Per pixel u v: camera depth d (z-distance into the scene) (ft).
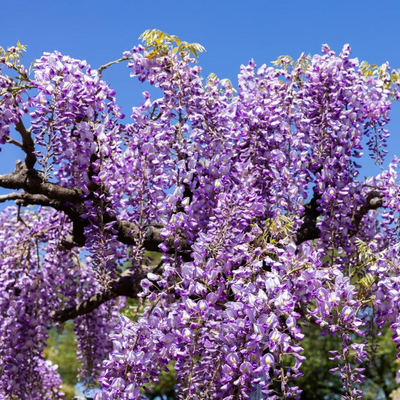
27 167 10.64
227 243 8.68
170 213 9.34
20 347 12.53
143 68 11.33
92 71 10.69
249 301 7.61
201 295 8.35
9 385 12.05
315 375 41.45
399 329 8.68
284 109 11.92
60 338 40.57
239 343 7.73
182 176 9.92
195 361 8.18
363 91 12.67
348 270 11.49
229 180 10.29
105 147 10.32
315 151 11.58
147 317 8.68
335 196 11.23
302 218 11.68
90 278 14.73
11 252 13.79
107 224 10.37
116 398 7.71
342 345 8.07
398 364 39.19
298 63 12.50
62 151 10.60
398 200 11.20
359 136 11.69
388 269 9.04
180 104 10.71
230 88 13.16
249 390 7.61
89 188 10.75
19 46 10.21
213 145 10.62
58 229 13.35
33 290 12.98
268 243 8.64
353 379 8.00
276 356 7.52
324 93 11.77
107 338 15.33
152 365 8.07
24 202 11.57
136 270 11.36
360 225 13.39
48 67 10.10
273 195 10.61
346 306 8.02
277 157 10.68
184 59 11.18
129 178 10.56
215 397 7.88
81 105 10.35
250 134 10.91
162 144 10.48
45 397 13.44
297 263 8.34
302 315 8.61
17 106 10.17
